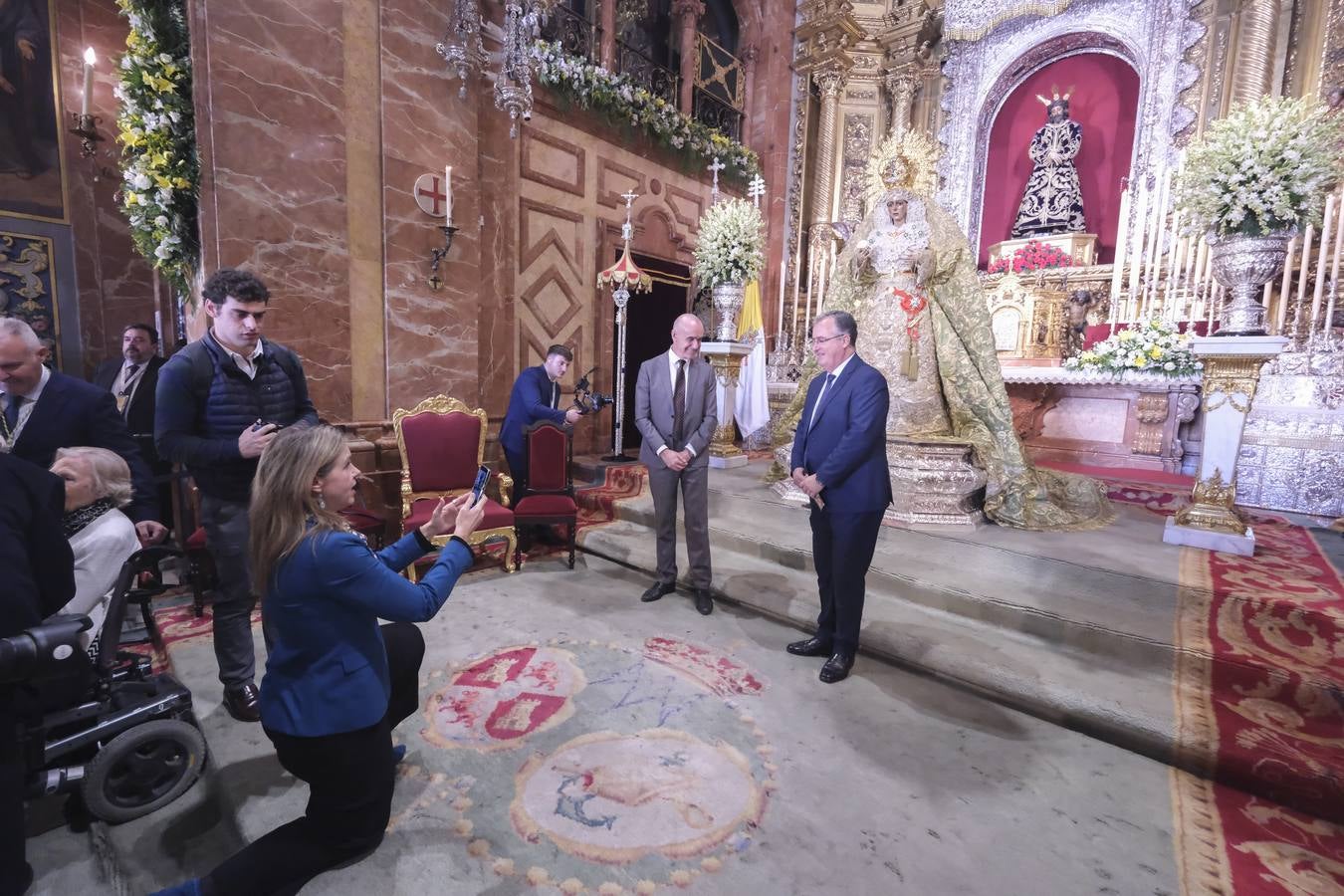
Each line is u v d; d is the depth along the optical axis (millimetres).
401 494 4645
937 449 4367
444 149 5141
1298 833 2021
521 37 5172
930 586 3527
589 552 4980
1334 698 2340
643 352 8094
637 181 7574
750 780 2264
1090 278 7012
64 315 5617
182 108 3959
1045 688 2697
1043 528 4152
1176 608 3039
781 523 4691
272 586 1521
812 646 3240
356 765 1548
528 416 5047
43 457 2479
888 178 4793
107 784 2027
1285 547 3717
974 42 8398
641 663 3137
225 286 2430
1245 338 3492
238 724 2584
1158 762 2422
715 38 9219
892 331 4836
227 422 2492
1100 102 7883
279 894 1534
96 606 2277
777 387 7816
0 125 5242
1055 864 1884
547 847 1930
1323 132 3232
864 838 1986
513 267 6141
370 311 4805
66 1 5477
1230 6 6453
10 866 1670
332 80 4465
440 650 3248
